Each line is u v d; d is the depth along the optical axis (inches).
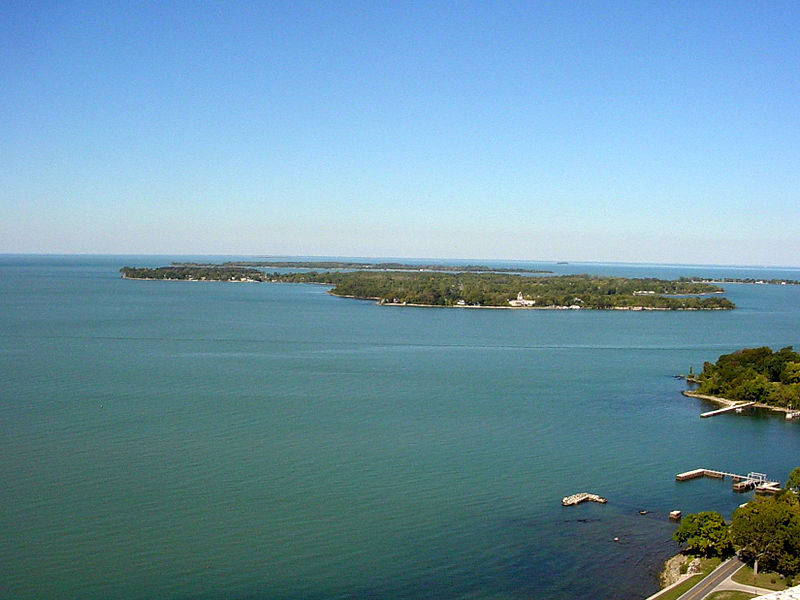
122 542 3585.1
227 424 5644.7
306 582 3294.8
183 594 3159.5
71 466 4566.9
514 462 4985.2
